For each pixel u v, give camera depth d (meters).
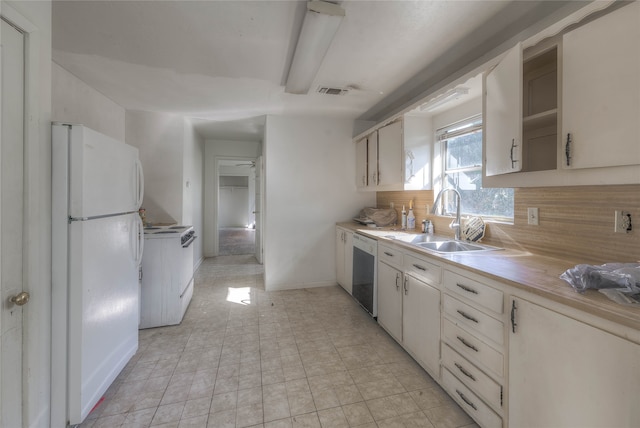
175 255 2.63
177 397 1.68
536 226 1.74
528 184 1.42
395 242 2.27
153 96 2.87
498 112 1.56
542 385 1.08
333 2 1.45
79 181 1.38
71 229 1.38
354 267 3.12
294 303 3.17
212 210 5.48
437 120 2.68
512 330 1.21
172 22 1.65
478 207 2.34
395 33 1.74
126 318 1.87
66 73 2.29
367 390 1.74
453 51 1.96
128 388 1.75
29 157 1.21
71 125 1.37
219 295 3.42
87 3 1.49
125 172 1.85
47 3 1.31
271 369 1.96
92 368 1.48
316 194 3.73
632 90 0.98
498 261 1.56
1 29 1.08
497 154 1.57
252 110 3.34
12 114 1.14
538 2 1.47
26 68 1.20
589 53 1.11
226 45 1.90
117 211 1.74
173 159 3.53
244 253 5.89
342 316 2.83
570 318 0.99
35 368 1.25
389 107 3.21
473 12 1.55
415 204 3.07
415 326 1.99
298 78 2.31
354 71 2.27
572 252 1.53
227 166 9.89
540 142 1.62
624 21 1.00
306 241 3.72
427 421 1.50
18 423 1.19
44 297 1.31
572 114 1.17
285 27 1.70
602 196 1.38
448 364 1.65
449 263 1.61
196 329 2.55
